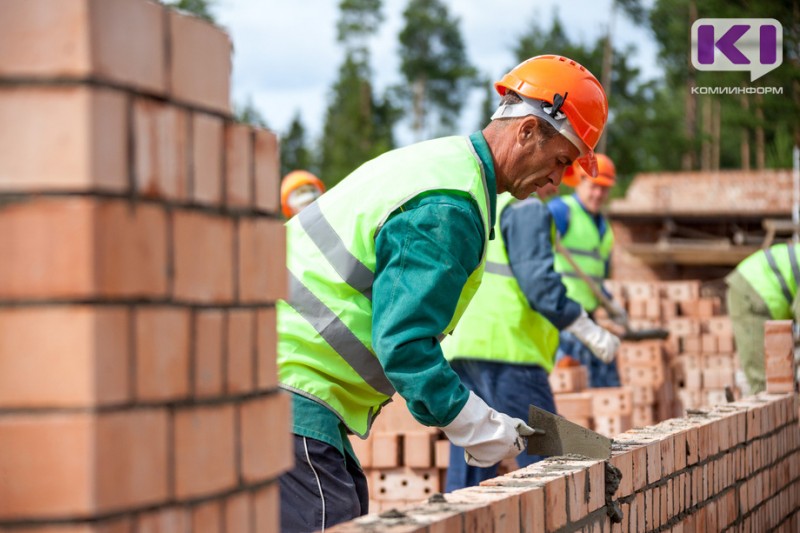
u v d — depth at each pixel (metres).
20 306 2.17
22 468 2.16
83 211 2.16
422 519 3.34
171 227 2.39
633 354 14.68
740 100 36.16
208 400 2.51
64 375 2.16
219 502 2.55
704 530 6.08
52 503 2.15
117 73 2.23
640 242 30.86
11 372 2.17
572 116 4.76
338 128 80.12
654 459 5.25
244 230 2.68
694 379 15.67
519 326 7.70
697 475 5.98
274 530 2.81
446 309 4.30
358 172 4.73
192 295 2.46
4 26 2.18
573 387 10.85
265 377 2.78
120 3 2.24
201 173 2.50
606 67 64.19
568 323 7.64
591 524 4.48
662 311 16.98
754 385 11.34
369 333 4.62
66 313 2.16
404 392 4.27
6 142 2.18
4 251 2.18
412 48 86.75
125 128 2.25
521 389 7.71
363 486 5.02
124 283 2.24
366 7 85.56
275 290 2.85
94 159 2.17
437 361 4.26
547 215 7.70
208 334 2.52
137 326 2.28
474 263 4.44
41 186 2.16
